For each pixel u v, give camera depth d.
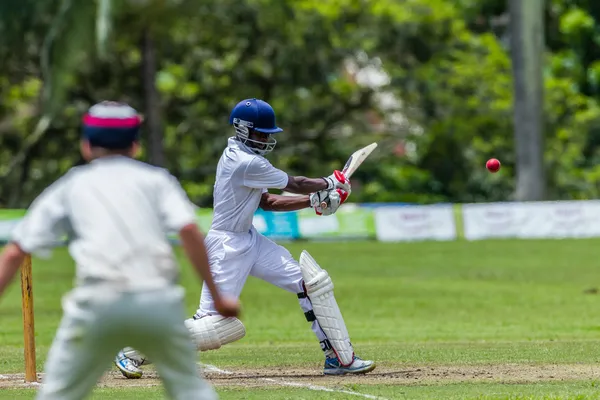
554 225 109.12
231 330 30.84
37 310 61.50
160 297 16.59
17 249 16.81
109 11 81.62
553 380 29.48
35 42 101.00
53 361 16.91
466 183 167.25
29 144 144.75
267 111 31.00
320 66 146.75
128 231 16.75
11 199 148.12
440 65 155.00
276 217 106.88
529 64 124.81
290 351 39.34
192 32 136.75
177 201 17.16
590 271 81.62
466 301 64.38
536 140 125.31
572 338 44.78
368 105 155.00
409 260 90.75
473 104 156.88
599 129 173.75
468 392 26.97
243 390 28.05
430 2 155.00
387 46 149.00
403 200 161.50
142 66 134.88
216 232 31.12
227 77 148.62
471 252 96.62
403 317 57.00
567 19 179.50
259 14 138.12
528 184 125.38
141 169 17.38
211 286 17.28
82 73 130.38
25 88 145.25
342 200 31.61
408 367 32.94
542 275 79.50
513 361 34.16
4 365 35.38
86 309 16.50
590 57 184.12
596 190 166.88
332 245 103.94
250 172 30.61
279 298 66.94
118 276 16.52
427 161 169.38
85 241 16.75
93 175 17.14
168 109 151.50
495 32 188.75
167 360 17.05
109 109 17.64
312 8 144.75
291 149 155.12
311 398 26.12
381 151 165.38
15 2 90.06
